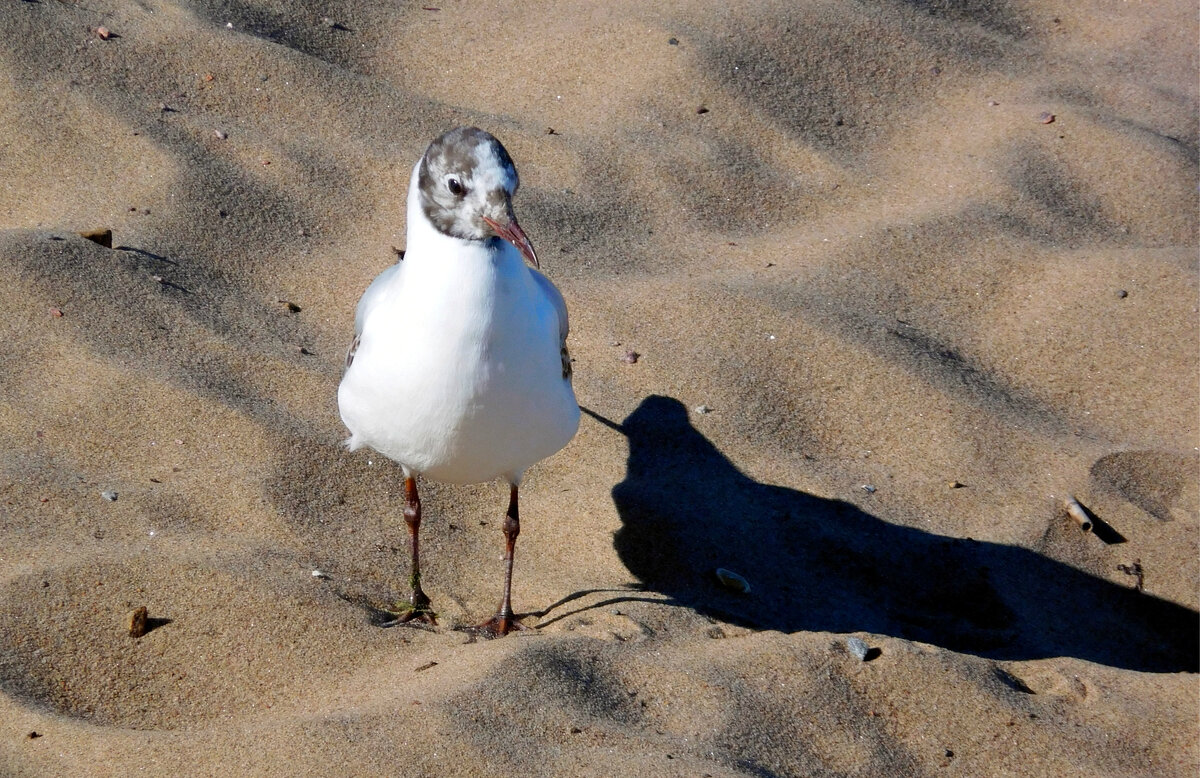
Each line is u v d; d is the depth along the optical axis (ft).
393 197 41.75
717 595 29.68
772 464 34.37
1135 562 32.40
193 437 31.68
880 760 23.75
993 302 40.27
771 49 49.62
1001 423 35.83
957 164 46.11
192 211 39.47
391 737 22.06
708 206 43.68
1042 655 29.27
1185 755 24.59
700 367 36.86
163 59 44.93
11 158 40.37
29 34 44.16
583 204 42.70
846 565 31.37
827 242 42.34
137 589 26.32
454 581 29.58
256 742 21.91
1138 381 37.45
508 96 47.24
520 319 24.20
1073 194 44.88
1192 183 44.98
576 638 25.99
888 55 50.47
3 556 26.76
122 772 21.35
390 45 49.14
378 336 24.93
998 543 32.40
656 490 33.09
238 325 36.06
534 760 21.89
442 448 25.52
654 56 48.57
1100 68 51.72
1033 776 23.82
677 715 23.98
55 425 31.32
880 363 37.01
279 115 44.14
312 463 31.71
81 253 36.50
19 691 23.48
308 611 26.30
